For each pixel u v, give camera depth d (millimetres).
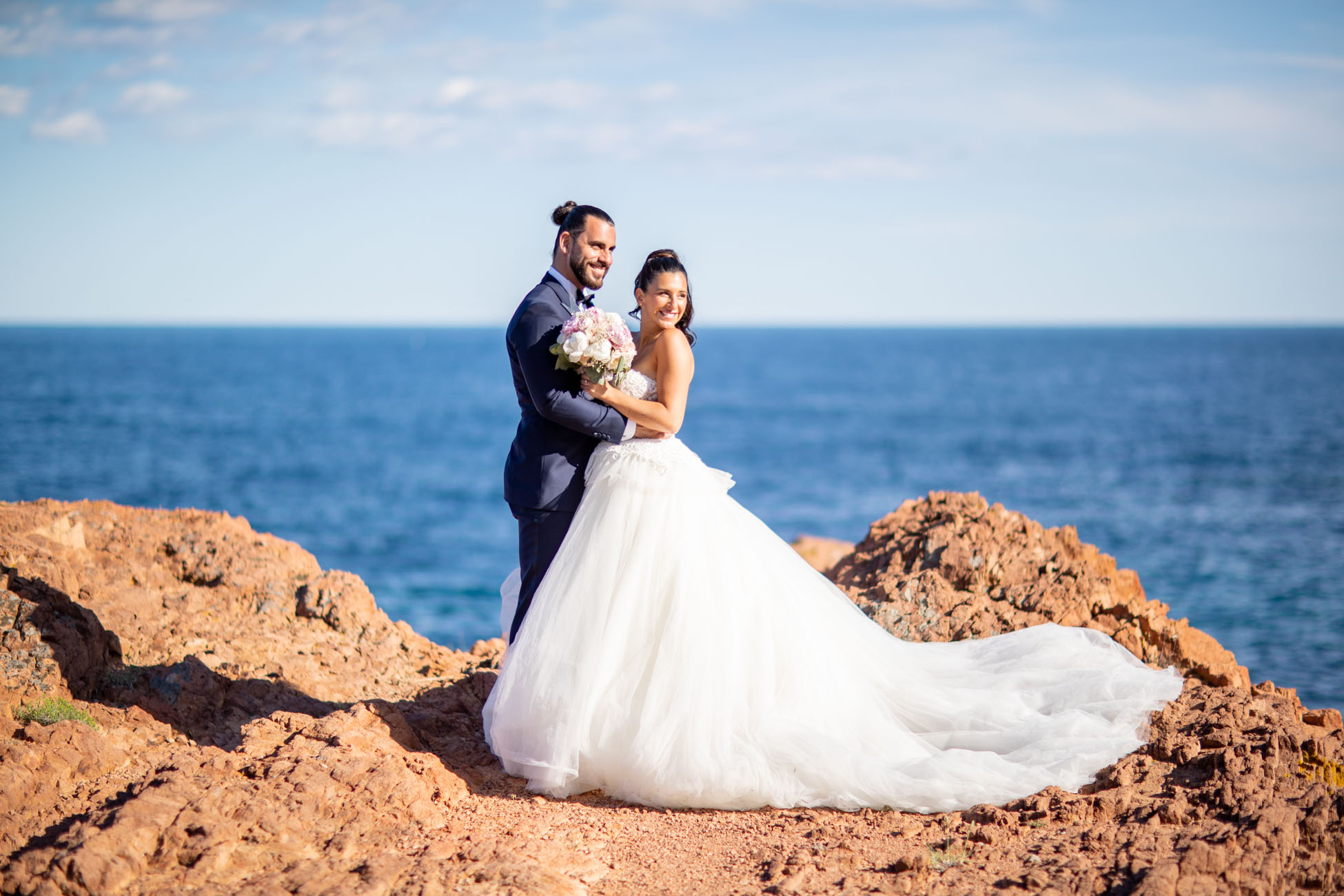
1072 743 4570
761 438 64688
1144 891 3209
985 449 57438
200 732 5055
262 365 157125
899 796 4336
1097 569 6930
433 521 34812
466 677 6254
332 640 6688
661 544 4727
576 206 5113
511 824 4172
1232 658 5977
